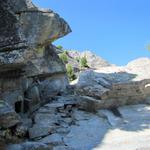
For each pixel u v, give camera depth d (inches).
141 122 622.2
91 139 560.1
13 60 534.6
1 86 582.2
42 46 729.6
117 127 606.5
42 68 730.2
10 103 593.9
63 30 734.5
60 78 784.9
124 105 708.0
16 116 537.0
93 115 661.3
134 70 837.2
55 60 776.3
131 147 517.3
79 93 727.7
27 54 565.3
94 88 711.7
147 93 733.3
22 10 678.5
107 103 687.1
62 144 543.2
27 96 685.9
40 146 507.5
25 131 561.6
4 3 546.3
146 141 537.6
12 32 540.1
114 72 815.7
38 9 704.4
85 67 1178.0
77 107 684.7
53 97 737.0
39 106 694.5
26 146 506.6
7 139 524.4
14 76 596.7
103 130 595.8
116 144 534.6
